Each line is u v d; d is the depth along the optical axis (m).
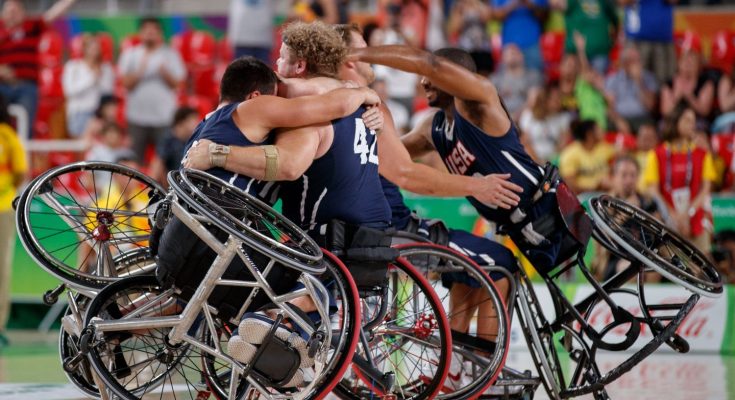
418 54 13.12
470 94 13.31
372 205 12.18
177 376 18.84
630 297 24.02
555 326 13.93
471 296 14.48
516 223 13.98
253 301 11.04
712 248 26.78
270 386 11.01
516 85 32.09
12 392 16.41
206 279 10.51
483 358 13.66
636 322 13.09
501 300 13.30
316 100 11.39
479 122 13.66
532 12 32.62
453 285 14.59
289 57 12.46
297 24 12.66
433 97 14.36
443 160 14.64
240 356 10.79
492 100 13.50
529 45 32.53
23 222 11.77
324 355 10.71
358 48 13.19
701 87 31.73
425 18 32.53
